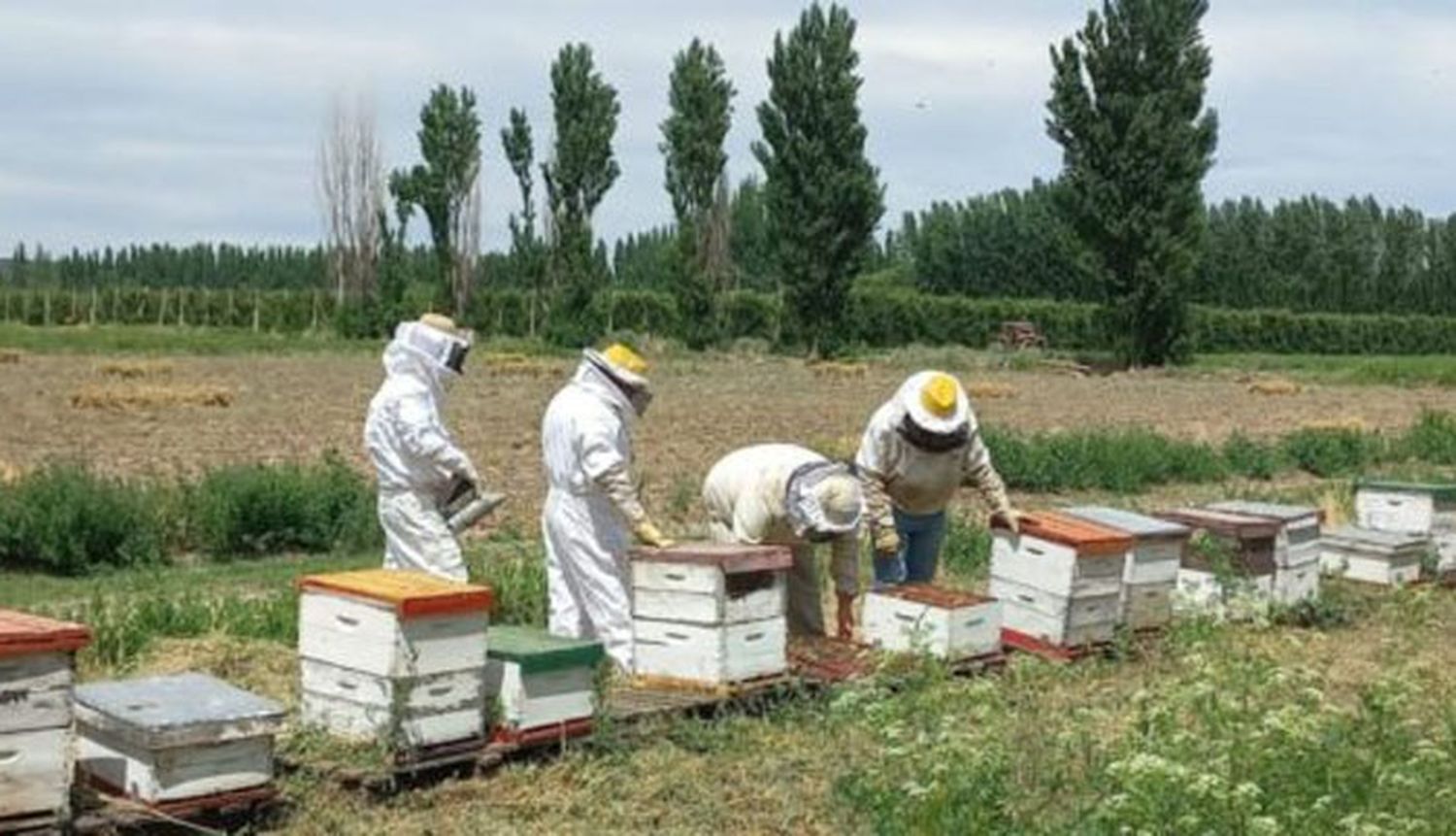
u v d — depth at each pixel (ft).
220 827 27.50
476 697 30.42
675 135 230.89
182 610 43.96
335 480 61.46
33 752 25.30
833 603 46.91
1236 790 22.43
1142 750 26.27
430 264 314.76
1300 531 46.19
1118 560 40.63
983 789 24.67
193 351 188.96
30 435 86.74
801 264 213.66
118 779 27.12
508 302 252.21
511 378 147.64
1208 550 44.39
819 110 211.61
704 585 34.30
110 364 150.92
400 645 29.22
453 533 37.32
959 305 258.78
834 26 211.41
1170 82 203.41
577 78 226.17
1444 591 52.54
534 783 30.32
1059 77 206.39
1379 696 29.96
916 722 29.91
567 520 37.09
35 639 25.04
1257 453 89.51
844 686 34.12
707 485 39.47
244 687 37.29
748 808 29.30
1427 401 147.84
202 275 461.78
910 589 38.52
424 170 251.19
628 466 37.06
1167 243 204.13
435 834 27.68
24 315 278.05
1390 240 359.87
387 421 36.78
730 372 172.14
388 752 29.25
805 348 214.69
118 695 27.81
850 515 37.42
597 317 230.48
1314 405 139.74
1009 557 40.68
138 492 57.72
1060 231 222.89
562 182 226.58
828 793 29.73
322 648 30.48
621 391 37.04
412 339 36.91
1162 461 83.97
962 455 40.57
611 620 37.01
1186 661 32.86
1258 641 41.70
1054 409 130.00
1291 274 350.43
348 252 272.72
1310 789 24.70
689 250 225.35
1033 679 36.27
